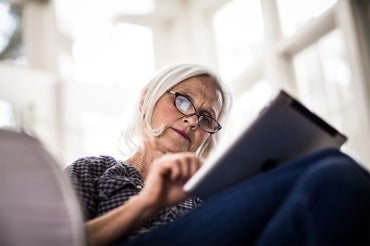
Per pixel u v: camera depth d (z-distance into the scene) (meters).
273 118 0.96
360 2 3.56
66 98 4.24
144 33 4.91
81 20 4.59
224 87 1.72
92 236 1.02
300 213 0.79
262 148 0.99
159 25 5.01
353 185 0.80
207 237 0.90
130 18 4.86
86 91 4.34
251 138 0.96
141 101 1.62
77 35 4.53
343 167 0.82
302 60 3.95
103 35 4.66
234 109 4.39
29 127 4.02
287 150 1.01
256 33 4.37
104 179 1.33
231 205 0.92
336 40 3.66
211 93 1.63
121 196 1.29
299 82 3.95
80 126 4.21
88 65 4.50
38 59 4.36
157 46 4.95
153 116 1.57
